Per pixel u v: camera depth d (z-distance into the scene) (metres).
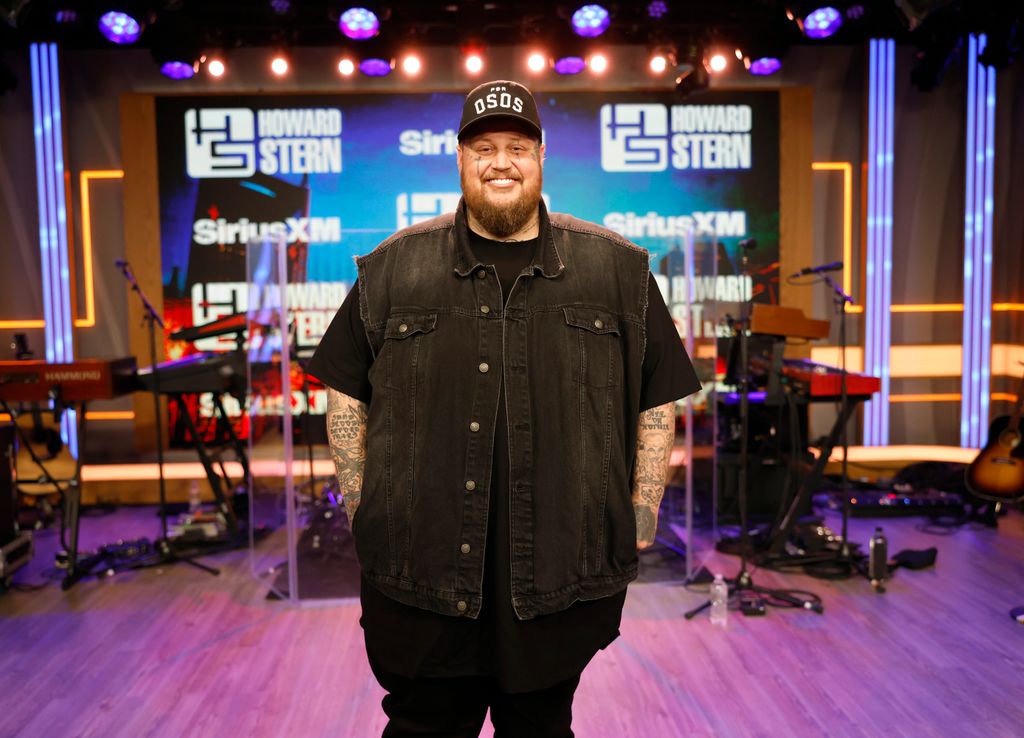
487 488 1.53
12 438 4.45
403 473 1.55
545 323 1.55
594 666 3.22
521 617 1.52
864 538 4.90
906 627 3.57
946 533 5.00
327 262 3.89
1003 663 3.21
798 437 4.69
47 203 5.97
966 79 6.24
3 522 4.30
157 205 6.02
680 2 5.67
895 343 6.40
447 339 1.54
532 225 1.61
